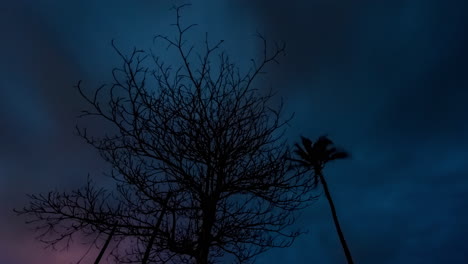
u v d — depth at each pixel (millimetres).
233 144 4066
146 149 3881
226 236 4168
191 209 4332
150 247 4254
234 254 4355
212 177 4156
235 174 4227
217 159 4047
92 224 4137
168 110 3746
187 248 3982
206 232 3938
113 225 4109
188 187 4254
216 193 4055
